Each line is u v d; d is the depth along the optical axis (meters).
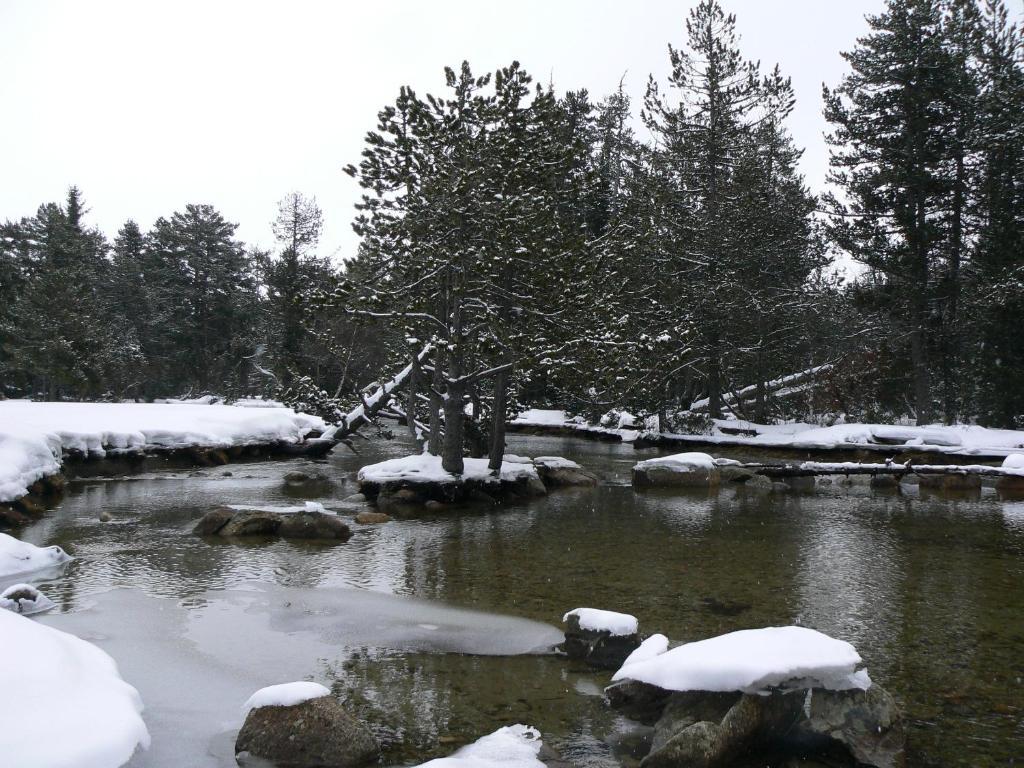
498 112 17.58
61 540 12.87
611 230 21.27
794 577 10.58
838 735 5.26
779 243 35.59
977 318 32.03
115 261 75.75
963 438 28.70
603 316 19.44
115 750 4.29
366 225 17.52
